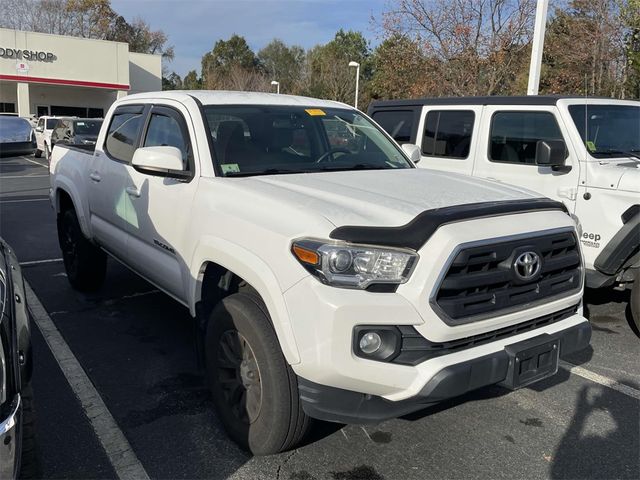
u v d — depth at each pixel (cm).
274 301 279
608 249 504
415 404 271
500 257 285
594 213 519
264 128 410
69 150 607
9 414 217
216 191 347
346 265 262
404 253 266
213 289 360
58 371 426
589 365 455
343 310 256
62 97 3859
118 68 3781
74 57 3625
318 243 269
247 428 315
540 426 362
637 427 363
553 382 423
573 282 328
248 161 382
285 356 276
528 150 593
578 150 540
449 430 354
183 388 402
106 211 498
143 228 429
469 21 1703
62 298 589
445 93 1739
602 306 599
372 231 268
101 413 368
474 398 395
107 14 6469
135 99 494
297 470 312
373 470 313
